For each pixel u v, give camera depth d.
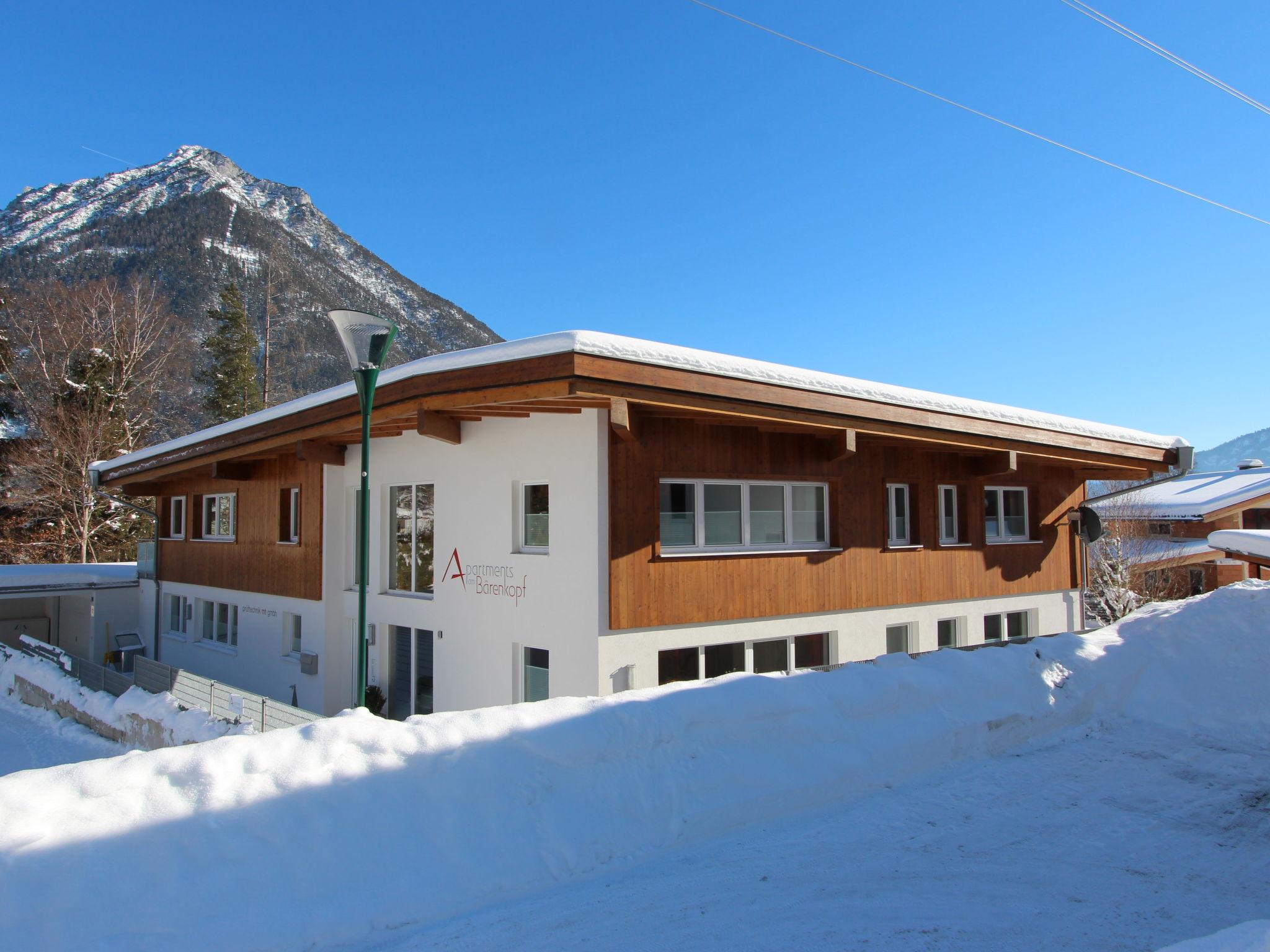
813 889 4.33
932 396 11.03
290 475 14.95
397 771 4.56
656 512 9.72
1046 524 14.87
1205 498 30.27
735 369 8.82
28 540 35.00
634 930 3.87
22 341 37.97
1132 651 8.33
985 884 4.41
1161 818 5.39
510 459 10.50
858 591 11.70
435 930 3.92
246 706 10.14
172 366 42.97
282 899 3.88
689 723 5.48
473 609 10.98
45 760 12.31
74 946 3.47
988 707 6.95
